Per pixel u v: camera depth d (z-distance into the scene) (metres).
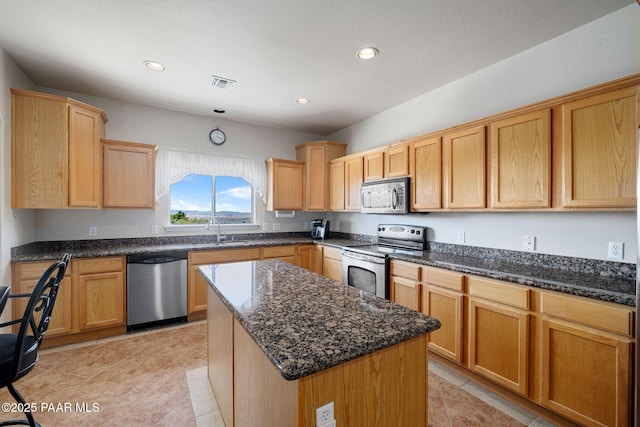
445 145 2.68
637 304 1.37
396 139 3.65
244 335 1.29
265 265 2.16
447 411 1.89
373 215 4.02
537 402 1.79
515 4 1.84
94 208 2.97
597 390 1.54
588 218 2.02
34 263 2.56
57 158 2.64
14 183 2.49
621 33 1.89
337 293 1.44
